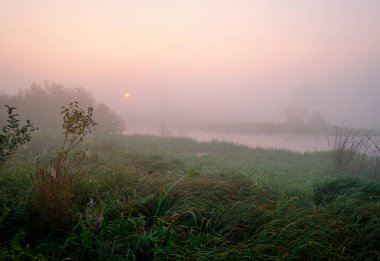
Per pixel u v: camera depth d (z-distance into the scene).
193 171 6.67
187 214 4.49
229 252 3.49
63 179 4.32
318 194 6.45
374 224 4.20
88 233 3.51
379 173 10.33
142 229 3.85
